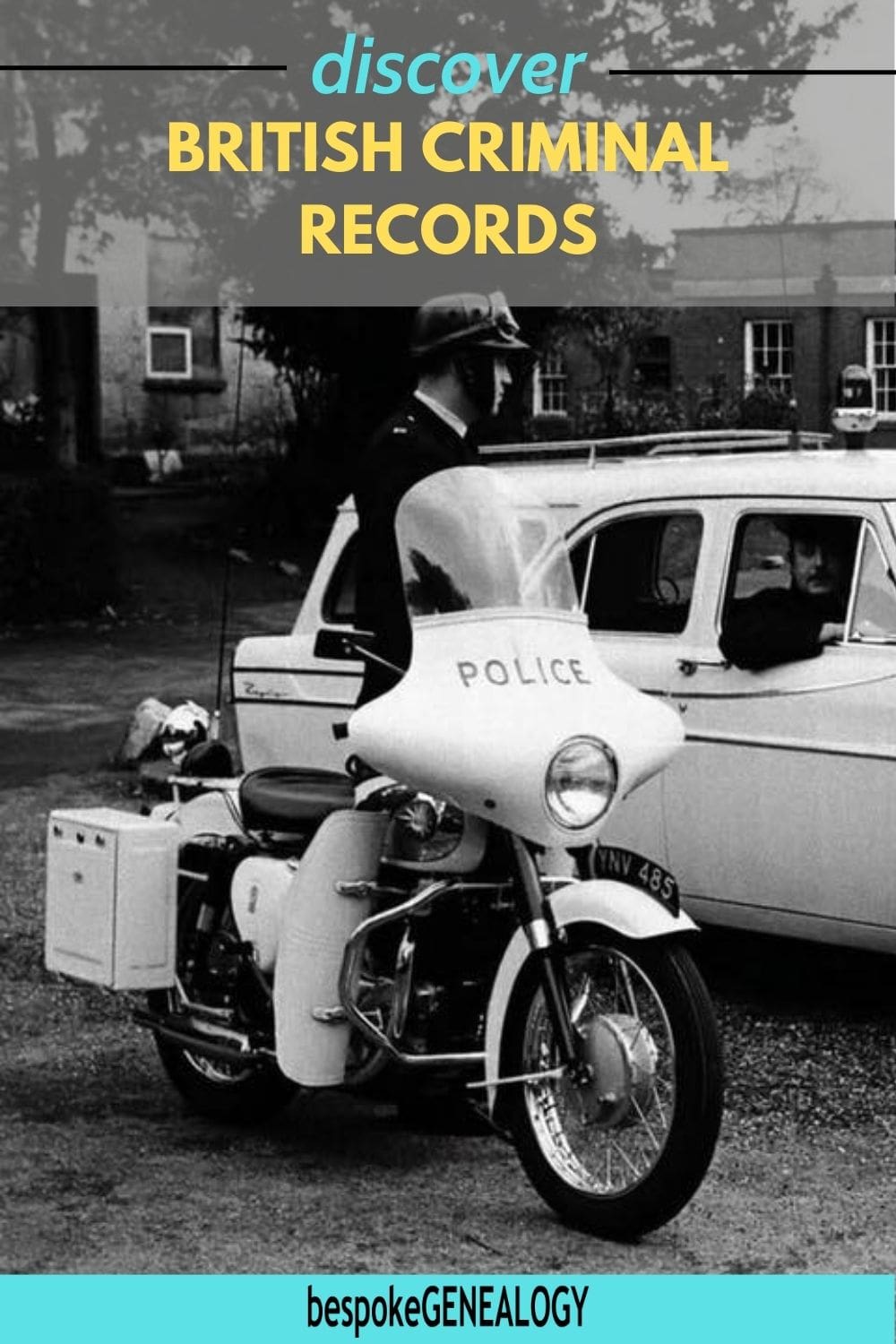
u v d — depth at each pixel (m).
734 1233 5.12
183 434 34.66
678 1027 4.87
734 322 37.12
